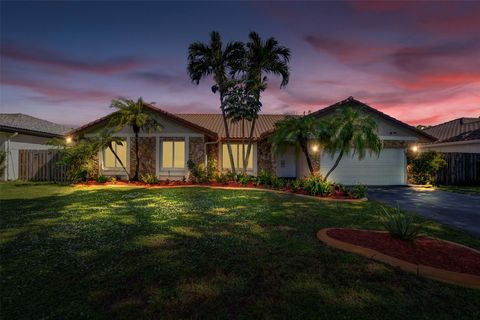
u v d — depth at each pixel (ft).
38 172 61.31
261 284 12.56
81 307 10.62
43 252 16.40
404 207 32.89
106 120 59.47
